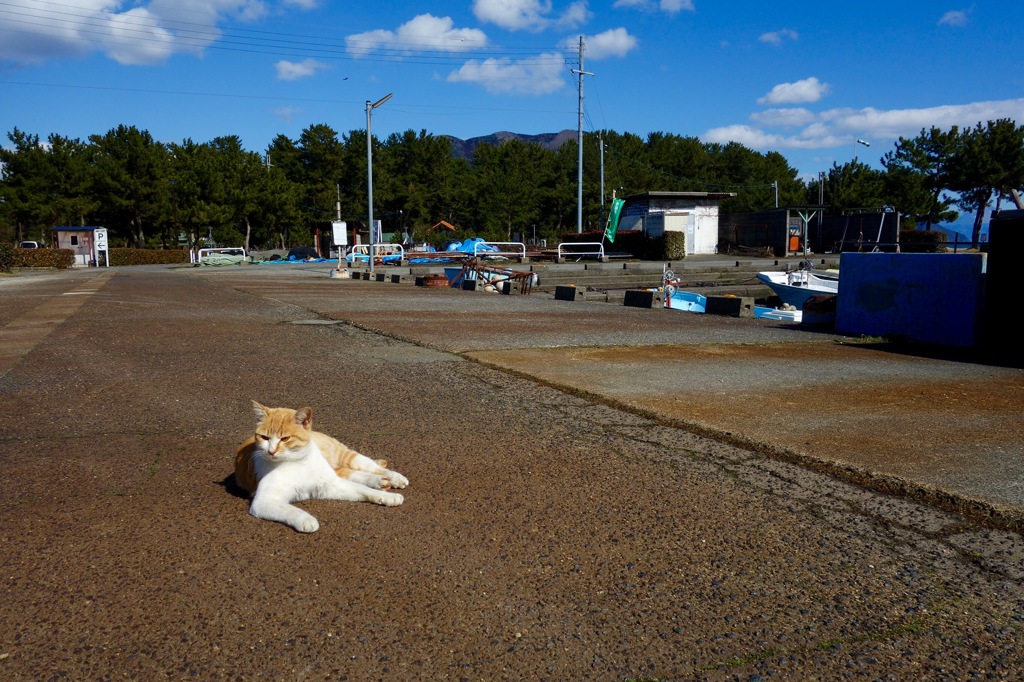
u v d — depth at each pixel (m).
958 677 2.62
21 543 3.63
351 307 15.42
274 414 4.04
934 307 10.66
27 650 2.73
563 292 19.25
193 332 11.07
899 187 54.28
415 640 2.81
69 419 6.09
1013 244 9.40
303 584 3.22
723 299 15.62
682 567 3.43
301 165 80.81
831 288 22.23
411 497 4.30
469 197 86.00
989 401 6.76
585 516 4.03
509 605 3.07
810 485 4.53
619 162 89.94
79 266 48.97
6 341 10.18
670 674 2.62
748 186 91.69
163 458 5.06
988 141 49.12
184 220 65.88
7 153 62.59
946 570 3.41
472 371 8.17
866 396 6.96
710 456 5.11
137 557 3.47
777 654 2.75
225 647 2.76
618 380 7.68
